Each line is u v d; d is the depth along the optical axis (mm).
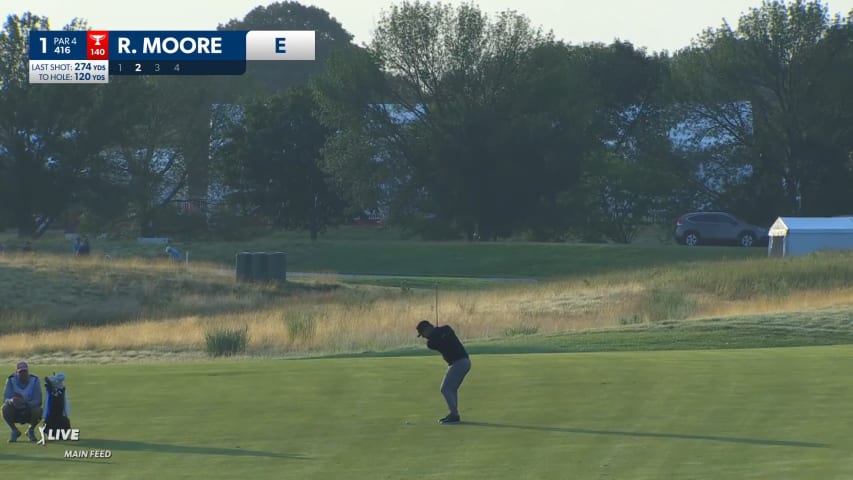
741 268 183000
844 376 76125
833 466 48531
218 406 67062
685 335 119875
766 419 60312
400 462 50938
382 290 199375
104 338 134500
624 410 63844
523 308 162000
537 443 54812
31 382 58750
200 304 174500
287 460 51688
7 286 174125
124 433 58844
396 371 82500
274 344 126688
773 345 112938
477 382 75625
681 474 47438
